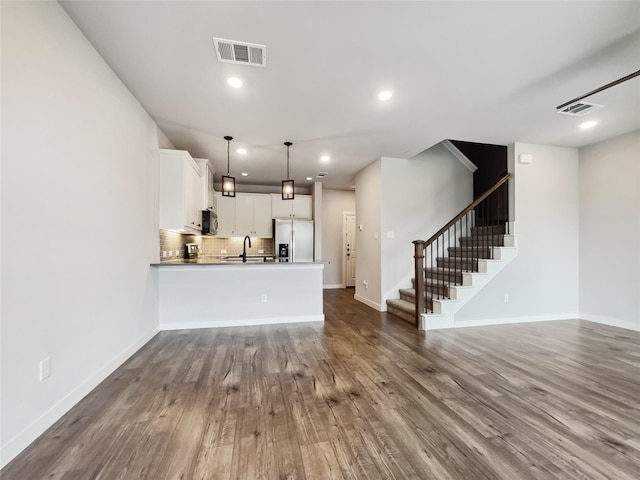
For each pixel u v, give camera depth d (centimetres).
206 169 473
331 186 734
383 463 145
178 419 182
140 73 254
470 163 534
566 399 208
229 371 253
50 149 178
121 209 267
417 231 509
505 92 286
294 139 407
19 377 154
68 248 194
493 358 285
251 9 185
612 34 208
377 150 455
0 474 137
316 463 145
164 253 399
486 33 207
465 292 402
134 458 148
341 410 192
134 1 179
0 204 144
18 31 154
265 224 663
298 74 256
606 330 385
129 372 251
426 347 316
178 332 371
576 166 450
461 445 159
